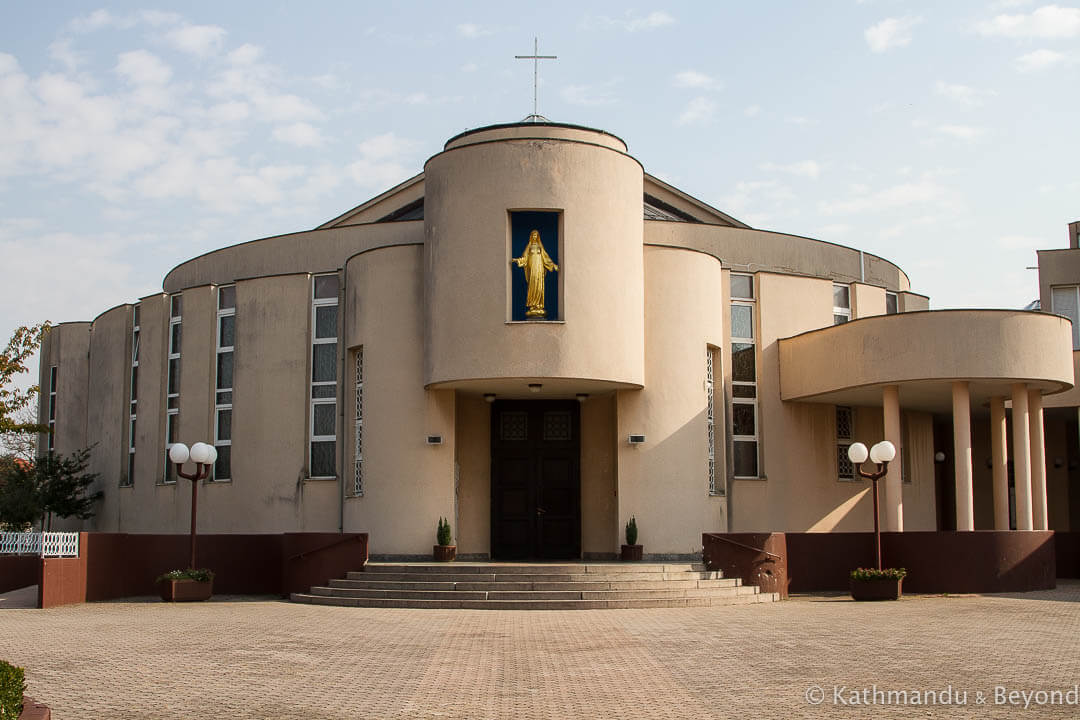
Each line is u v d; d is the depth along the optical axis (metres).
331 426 26.17
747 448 26.67
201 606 19.81
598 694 10.41
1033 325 23.16
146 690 10.61
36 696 10.30
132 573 22.09
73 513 31.45
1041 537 22.61
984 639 14.27
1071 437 30.42
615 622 16.44
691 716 9.40
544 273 22.83
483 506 24.81
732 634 14.83
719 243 28.94
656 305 24.34
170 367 29.34
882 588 20.56
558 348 22.23
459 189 22.95
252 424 26.67
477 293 22.50
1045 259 29.84
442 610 18.50
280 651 13.28
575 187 22.73
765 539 20.91
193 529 21.64
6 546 21.31
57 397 35.06
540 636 14.73
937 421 30.16
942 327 23.06
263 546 22.98
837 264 30.75
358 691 10.57
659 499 23.64
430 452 23.52
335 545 21.05
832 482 27.23
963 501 22.94
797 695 10.30
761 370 26.91
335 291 26.73
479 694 10.41
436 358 22.92
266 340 26.88
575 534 24.91
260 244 29.61
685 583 19.86
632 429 23.77
